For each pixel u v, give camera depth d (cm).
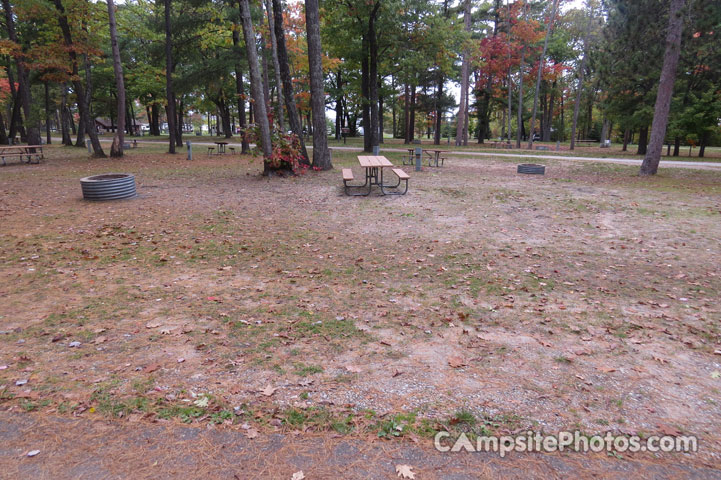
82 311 440
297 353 359
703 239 710
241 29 2402
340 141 4578
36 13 1894
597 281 536
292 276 559
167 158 2205
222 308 453
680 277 542
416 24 2320
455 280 541
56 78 1991
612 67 1866
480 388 309
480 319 429
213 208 983
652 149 1562
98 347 365
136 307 453
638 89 2475
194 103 4778
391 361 347
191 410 279
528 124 7050
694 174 1609
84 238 728
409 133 4378
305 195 1135
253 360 346
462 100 3712
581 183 1359
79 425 264
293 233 778
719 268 572
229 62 2497
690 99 2395
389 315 438
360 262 617
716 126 2366
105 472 226
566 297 486
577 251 662
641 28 1572
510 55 3809
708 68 2223
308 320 425
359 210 963
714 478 224
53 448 244
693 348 368
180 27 2433
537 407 286
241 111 2773
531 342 381
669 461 236
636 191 1197
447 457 239
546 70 4109
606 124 4066
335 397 296
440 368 337
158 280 538
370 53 2511
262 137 1406
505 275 559
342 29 2494
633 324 415
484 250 672
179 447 246
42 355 350
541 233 771
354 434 258
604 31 1838
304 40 2977
